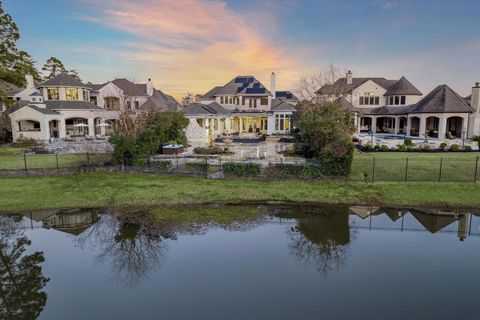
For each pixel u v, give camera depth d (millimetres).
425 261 9523
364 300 7379
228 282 8297
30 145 32500
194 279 8484
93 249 10680
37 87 40500
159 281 8406
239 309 7023
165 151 24297
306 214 13836
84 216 13867
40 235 11969
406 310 6941
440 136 35781
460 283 8164
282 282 8289
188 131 33094
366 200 15102
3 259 9992
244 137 40094
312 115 21219
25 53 35656
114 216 13758
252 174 18250
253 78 50469
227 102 48750
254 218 13422
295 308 7062
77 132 40938
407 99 42250
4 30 32656
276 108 42562
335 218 13375
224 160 21703
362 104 45281
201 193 16266
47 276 8820
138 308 7117
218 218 13430
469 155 24656
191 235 11742
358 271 8891
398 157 23859
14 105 38562
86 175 18984
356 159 22938
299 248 10539
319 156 18906
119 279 8570
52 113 36469
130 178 18484
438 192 15500
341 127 19172
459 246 10641
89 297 7668
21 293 7922
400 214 13750
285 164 18188
